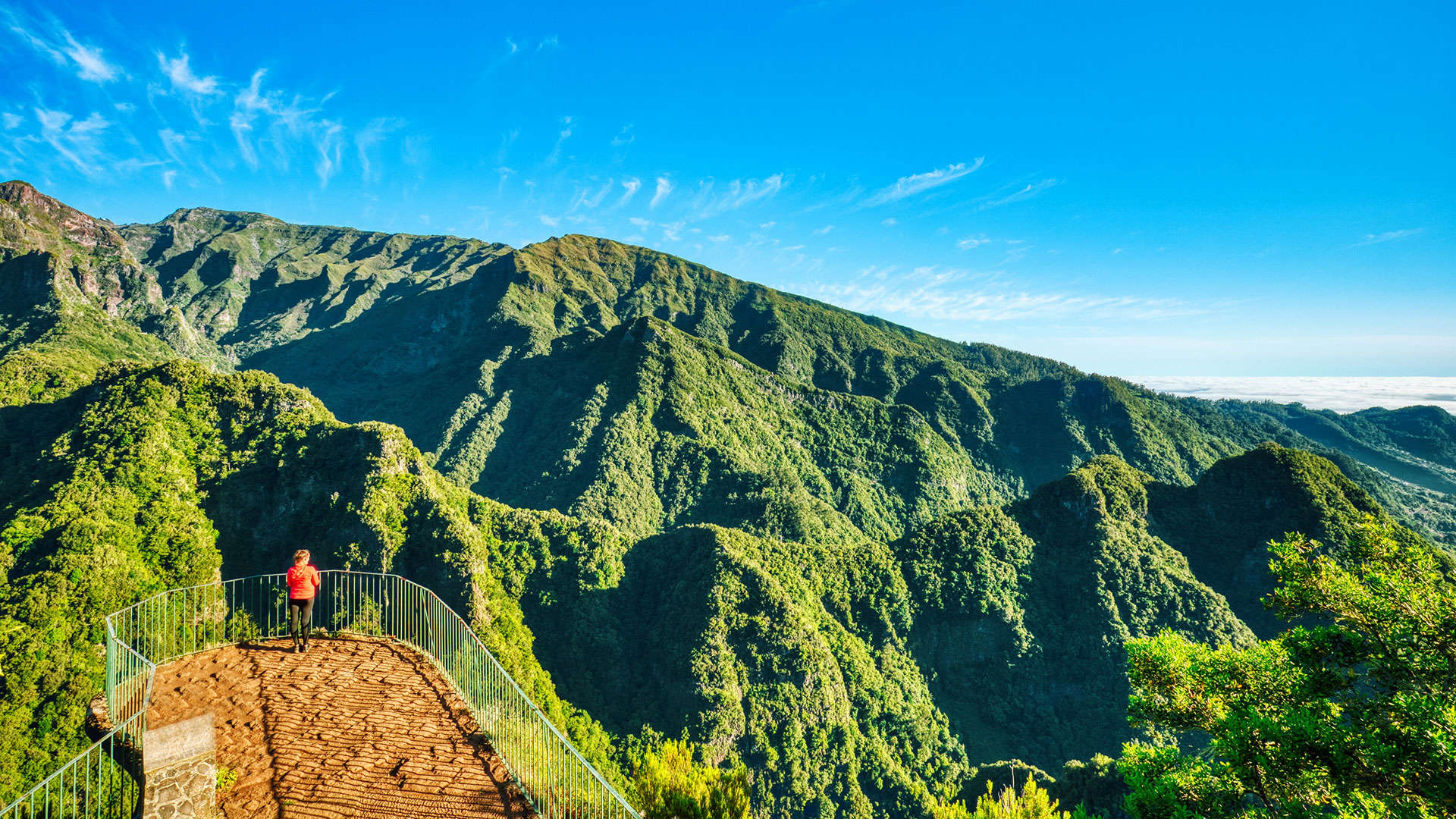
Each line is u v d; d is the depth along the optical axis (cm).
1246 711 2039
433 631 1902
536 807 1261
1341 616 2094
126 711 1527
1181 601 13275
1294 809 1788
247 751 1377
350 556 10169
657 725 10100
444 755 1419
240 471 11181
